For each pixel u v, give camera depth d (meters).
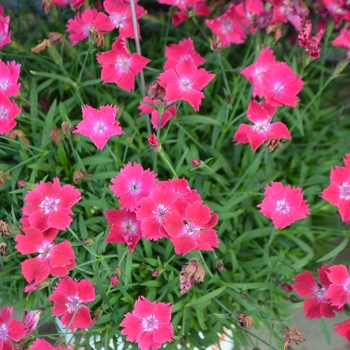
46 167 0.33
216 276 0.30
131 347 0.31
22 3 0.41
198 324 0.32
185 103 0.36
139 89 0.37
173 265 0.33
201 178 0.34
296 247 0.35
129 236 0.27
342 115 0.40
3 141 0.35
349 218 0.28
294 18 0.32
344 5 0.32
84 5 0.34
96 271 0.27
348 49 0.31
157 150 0.26
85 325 0.27
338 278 0.26
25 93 0.34
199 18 0.41
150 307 0.26
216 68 0.37
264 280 0.33
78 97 0.34
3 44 0.32
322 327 0.30
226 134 0.36
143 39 0.42
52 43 0.31
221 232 0.33
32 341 0.26
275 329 0.36
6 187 0.32
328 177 0.34
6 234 0.25
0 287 0.31
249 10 0.33
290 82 0.29
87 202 0.31
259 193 0.32
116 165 0.33
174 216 0.25
